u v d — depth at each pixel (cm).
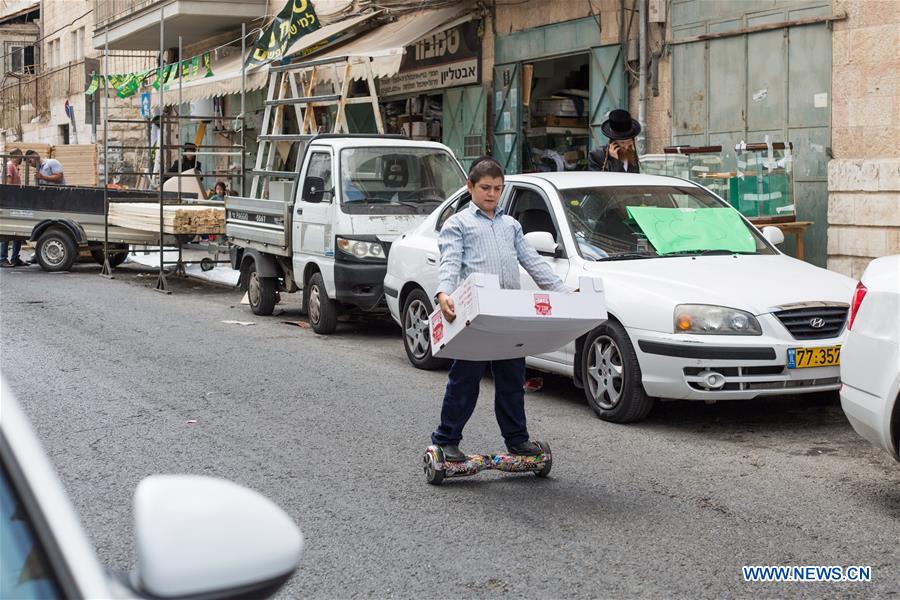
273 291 1355
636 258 820
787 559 496
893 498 588
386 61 1582
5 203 1952
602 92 1560
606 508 572
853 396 575
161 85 1922
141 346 1102
